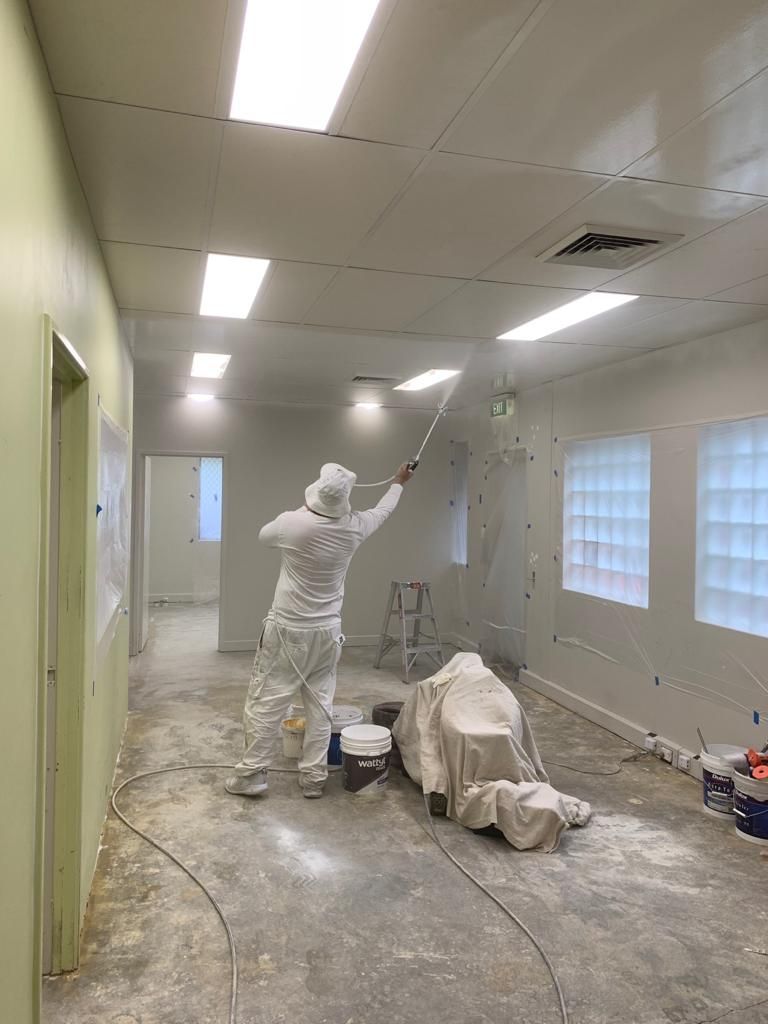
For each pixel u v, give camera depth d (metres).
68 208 1.86
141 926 2.49
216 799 3.59
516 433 6.11
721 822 3.41
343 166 2.00
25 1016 1.37
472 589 7.04
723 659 3.78
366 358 4.79
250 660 6.63
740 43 1.45
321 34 1.42
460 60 1.51
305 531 3.57
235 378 5.72
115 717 3.80
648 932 2.51
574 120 1.75
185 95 1.65
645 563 4.46
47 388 1.50
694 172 2.02
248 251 2.68
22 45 1.28
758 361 3.59
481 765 3.34
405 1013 2.08
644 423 4.43
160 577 9.96
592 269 2.86
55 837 2.23
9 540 1.21
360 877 2.86
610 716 4.72
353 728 3.84
